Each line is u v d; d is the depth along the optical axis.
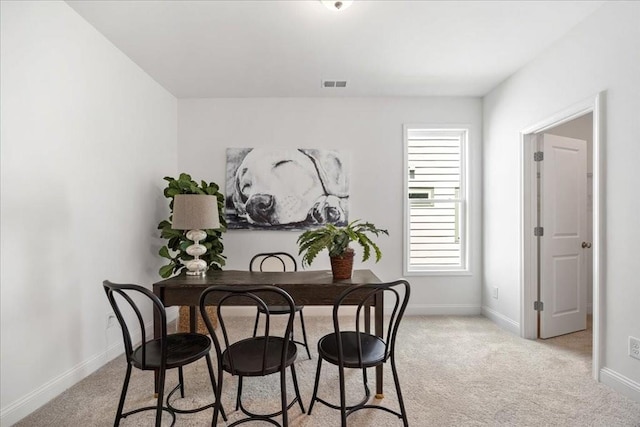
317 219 3.62
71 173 2.11
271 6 2.10
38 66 1.86
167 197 3.08
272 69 2.99
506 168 3.19
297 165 3.63
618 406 1.84
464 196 3.73
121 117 2.65
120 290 1.44
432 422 1.71
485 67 2.96
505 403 1.88
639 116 1.85
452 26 2.33
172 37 2.45
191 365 2.37
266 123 3.65
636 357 1.88
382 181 3.66
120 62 2.64
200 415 1.78
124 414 1.63
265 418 1.58
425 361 2.43
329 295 1.95
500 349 2.65
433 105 3.67
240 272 2.38
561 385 2.08
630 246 1.91
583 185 3.14
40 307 1.88
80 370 2.16
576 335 2.99
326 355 1.61
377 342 1.76
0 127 1.65
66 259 2.07
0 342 1.66
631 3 1.89
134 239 2.83
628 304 1.93
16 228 1.74
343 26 2.32
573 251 3.08
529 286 2.92
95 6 2.08
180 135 3.66
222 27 2.33
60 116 2.02
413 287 3.64
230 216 3.61
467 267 3.67
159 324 1.94
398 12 2.17
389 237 3.66
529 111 2.84
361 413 1.79
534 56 2.75
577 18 2.23
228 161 3.62
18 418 1.72
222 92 3.52
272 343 1.73
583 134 3.66
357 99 3.66
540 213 2.93
